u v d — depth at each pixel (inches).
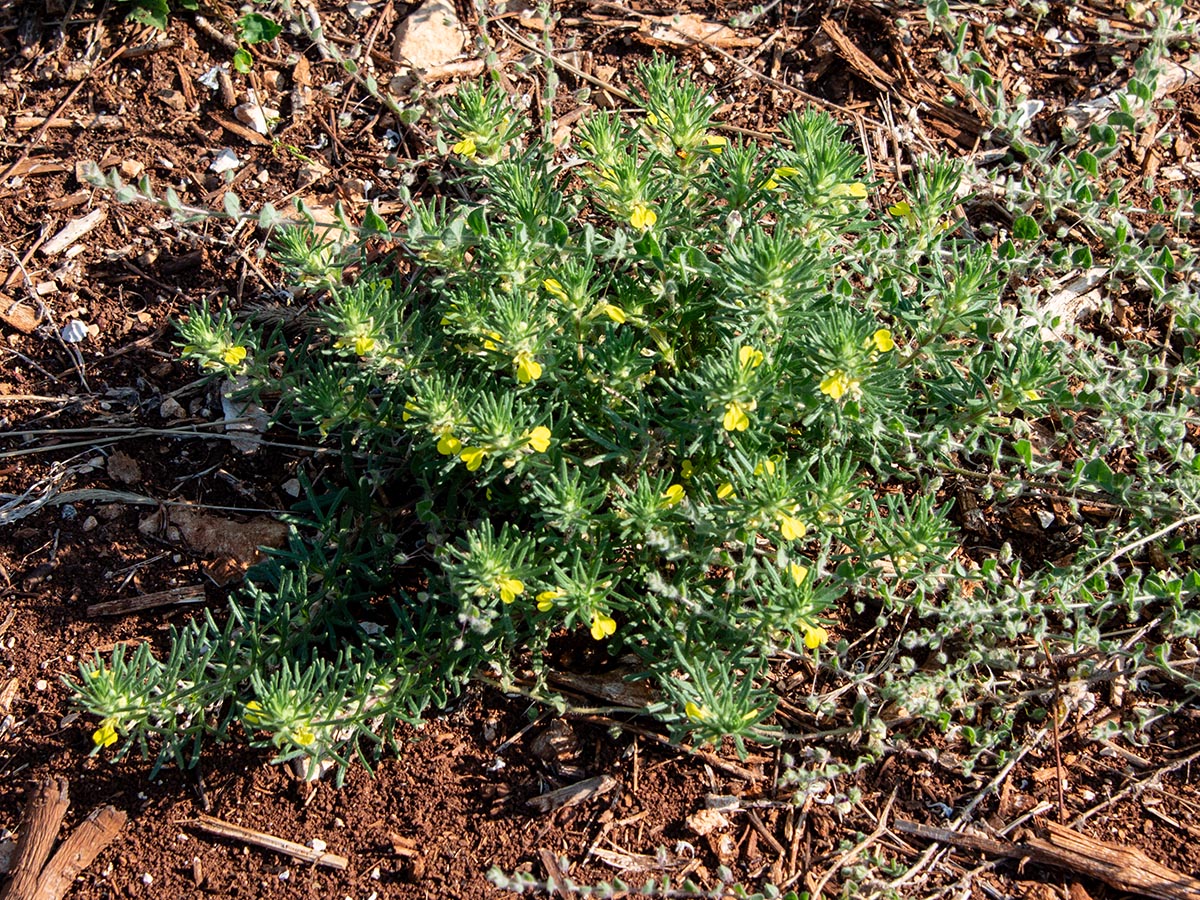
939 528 22.5
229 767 23.6
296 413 25.1
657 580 21.9
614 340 22.9
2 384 27.3
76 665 24.6
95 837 23.0
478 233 23.5
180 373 27.6
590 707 23.9
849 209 23.4
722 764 23.4
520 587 21.5
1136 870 22.1
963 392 24.3
